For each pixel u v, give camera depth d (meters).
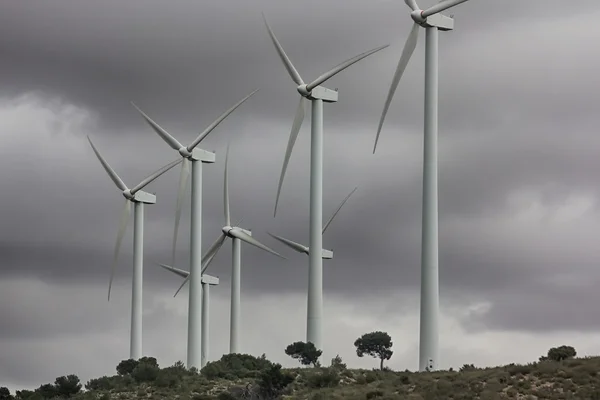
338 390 117.06
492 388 105.31
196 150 163.25
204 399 124.75
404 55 130.50
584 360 111.38
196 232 162.88
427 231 125.06
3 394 146.12
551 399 101.25
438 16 128.75
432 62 127.94
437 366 123.19
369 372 125.88
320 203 146.00
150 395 130.50
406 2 130.75
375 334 142.50
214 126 159.38
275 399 120.69
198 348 161.25
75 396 136.25
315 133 146.62
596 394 100.75
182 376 138.00
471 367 119.88
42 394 140.00
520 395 103.19
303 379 126.06
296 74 147.12
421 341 123.88
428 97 127.31
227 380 135.50
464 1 127.12
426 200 125.50
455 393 106.25
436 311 124.00
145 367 139.88
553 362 111.44
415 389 111.00
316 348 143.38
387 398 108.12
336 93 147.75
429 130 126.62
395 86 131.12
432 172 125.75
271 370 125.50
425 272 124.50
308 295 144.88
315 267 144.88
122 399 130.25
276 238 161.25
